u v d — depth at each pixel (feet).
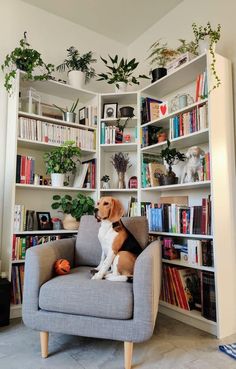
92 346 4.99
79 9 8.65
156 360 4.54
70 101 8.89
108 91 9.89
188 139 6.89
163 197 8.13
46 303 4.37
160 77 7.68
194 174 6.55
